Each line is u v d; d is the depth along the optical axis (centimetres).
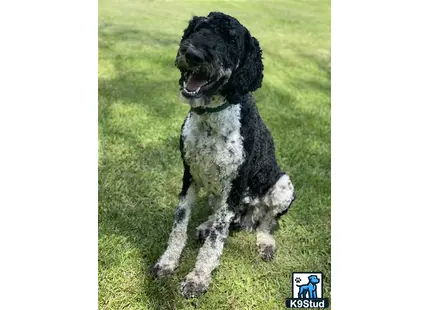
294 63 239
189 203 110
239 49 98
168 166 144
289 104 195
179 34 236
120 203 128
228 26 97
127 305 100
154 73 204
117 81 194
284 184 117
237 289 106
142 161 145
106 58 214
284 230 128
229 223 106
